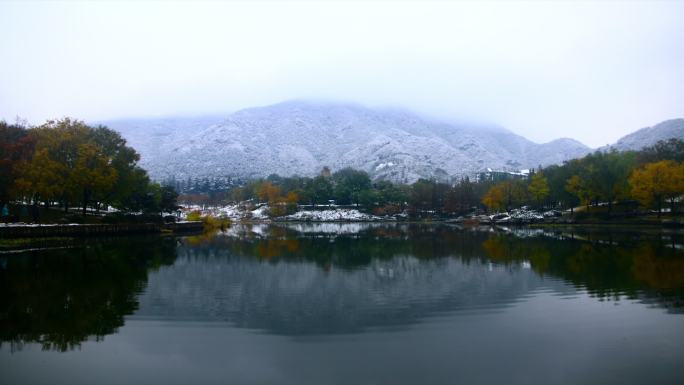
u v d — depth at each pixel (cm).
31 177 7131
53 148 7950
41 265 4553
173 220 11844
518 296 3142
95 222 8888
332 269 4472
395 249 6394
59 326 2453
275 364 1909
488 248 6306
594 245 6272
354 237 9119
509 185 15300
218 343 2183
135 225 9194
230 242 7869
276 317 2648
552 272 4069
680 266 4197
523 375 1783
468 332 2327
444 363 1908
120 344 2173
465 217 18088
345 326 2450
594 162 12238
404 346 2122
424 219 19138
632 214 11494
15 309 2798
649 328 2352
